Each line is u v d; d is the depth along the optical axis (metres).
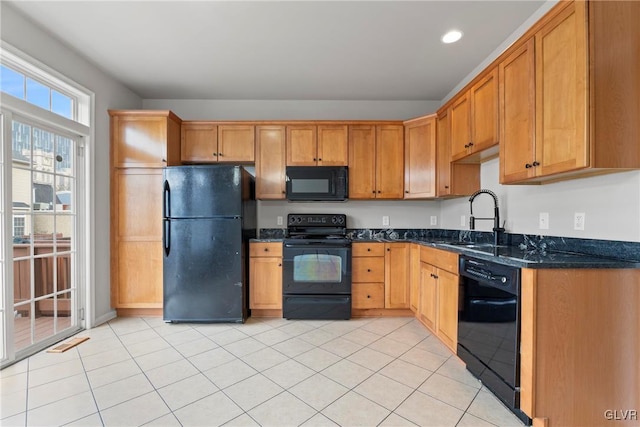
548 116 1.57
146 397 1.64
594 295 1.38
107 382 1.78
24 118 2.13
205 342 2.37
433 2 1.89
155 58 2.59
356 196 3.24
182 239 2.77
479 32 2.21
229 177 2.78
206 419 1.47
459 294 2.00
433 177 3.03
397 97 3.46
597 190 1.61
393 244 2.97
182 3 1.91
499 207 2.47
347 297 2.91
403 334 2.54
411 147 3.20
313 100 3.55
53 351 2.18
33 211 2.21
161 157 2.90
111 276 2.89
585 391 1.38
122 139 2.89
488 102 2.11
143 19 2.07
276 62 2.66
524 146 1.75
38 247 2.25
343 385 1.76
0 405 1.56
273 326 2.73
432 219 3.55
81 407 1.55
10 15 1.96
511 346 1.48
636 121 1.35
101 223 2.78
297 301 2.91
